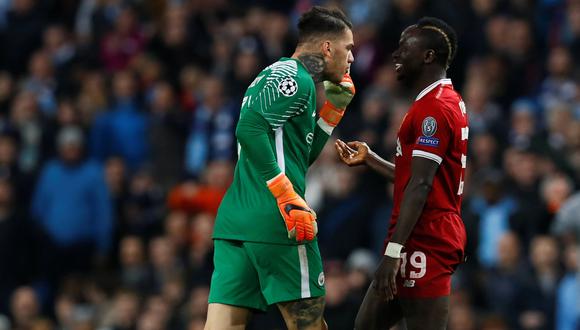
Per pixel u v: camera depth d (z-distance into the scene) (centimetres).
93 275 4884
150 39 5791
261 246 2148
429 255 2134
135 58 5759
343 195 4547
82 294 4781
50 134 5384
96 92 5584
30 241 5059
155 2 6097
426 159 2086
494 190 4312
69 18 6312
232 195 2203
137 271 4709
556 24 5372
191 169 5225
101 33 6053
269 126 2108
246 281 2173
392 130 4612
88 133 5409
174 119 5322
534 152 4450
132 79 5453
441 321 2144
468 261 4244
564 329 3944
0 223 5009
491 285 4116
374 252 4406
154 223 5047
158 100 5338
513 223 4256
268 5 6116
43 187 5059
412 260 2141
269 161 2095
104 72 5875
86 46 6012
